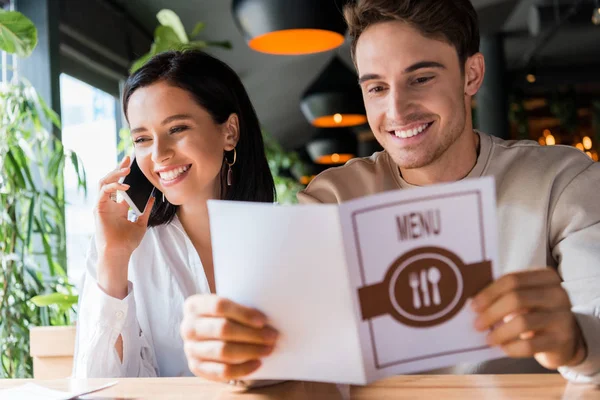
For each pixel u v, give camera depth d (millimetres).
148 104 1659
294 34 3779
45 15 3492
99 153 4340
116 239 1574
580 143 9266
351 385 1117
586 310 1041
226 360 978
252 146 1876
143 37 5223
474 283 938
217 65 1784
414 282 932
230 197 1848
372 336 933
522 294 926
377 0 1439
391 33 1438
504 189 1545
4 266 2611
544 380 1080
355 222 907
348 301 916
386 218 916
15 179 2650
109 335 1509
